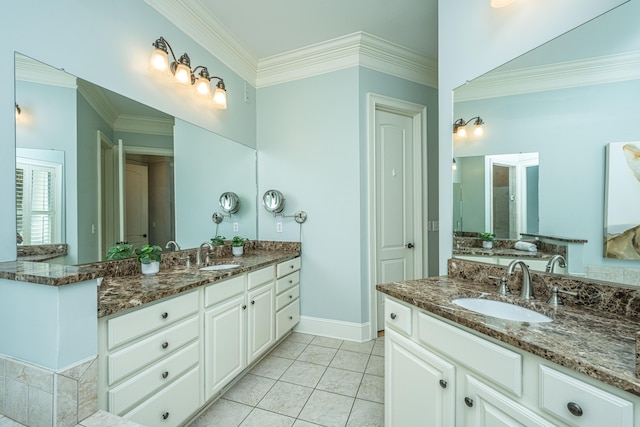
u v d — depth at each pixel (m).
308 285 2.76
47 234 1.28
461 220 1.59
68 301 0.85
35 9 1.22
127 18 1.63
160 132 1.92
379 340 2.61
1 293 0.92
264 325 2.17
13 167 1.16
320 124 2.70
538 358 0.77
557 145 1.18
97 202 1.52
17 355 0.90
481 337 0.93
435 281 1.52
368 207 2.61
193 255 2.22
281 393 1.81
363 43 2.48
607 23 1.03
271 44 2.55
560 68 1.16
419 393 1.17
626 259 1.00
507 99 1.35
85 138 1.44
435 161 2.99
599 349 0.73
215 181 2.43
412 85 2.83
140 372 1.18
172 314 1.34
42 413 0.84
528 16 1.26
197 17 2.10
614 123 1.03
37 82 1.24
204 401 1.54
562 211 1.16
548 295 1.18
